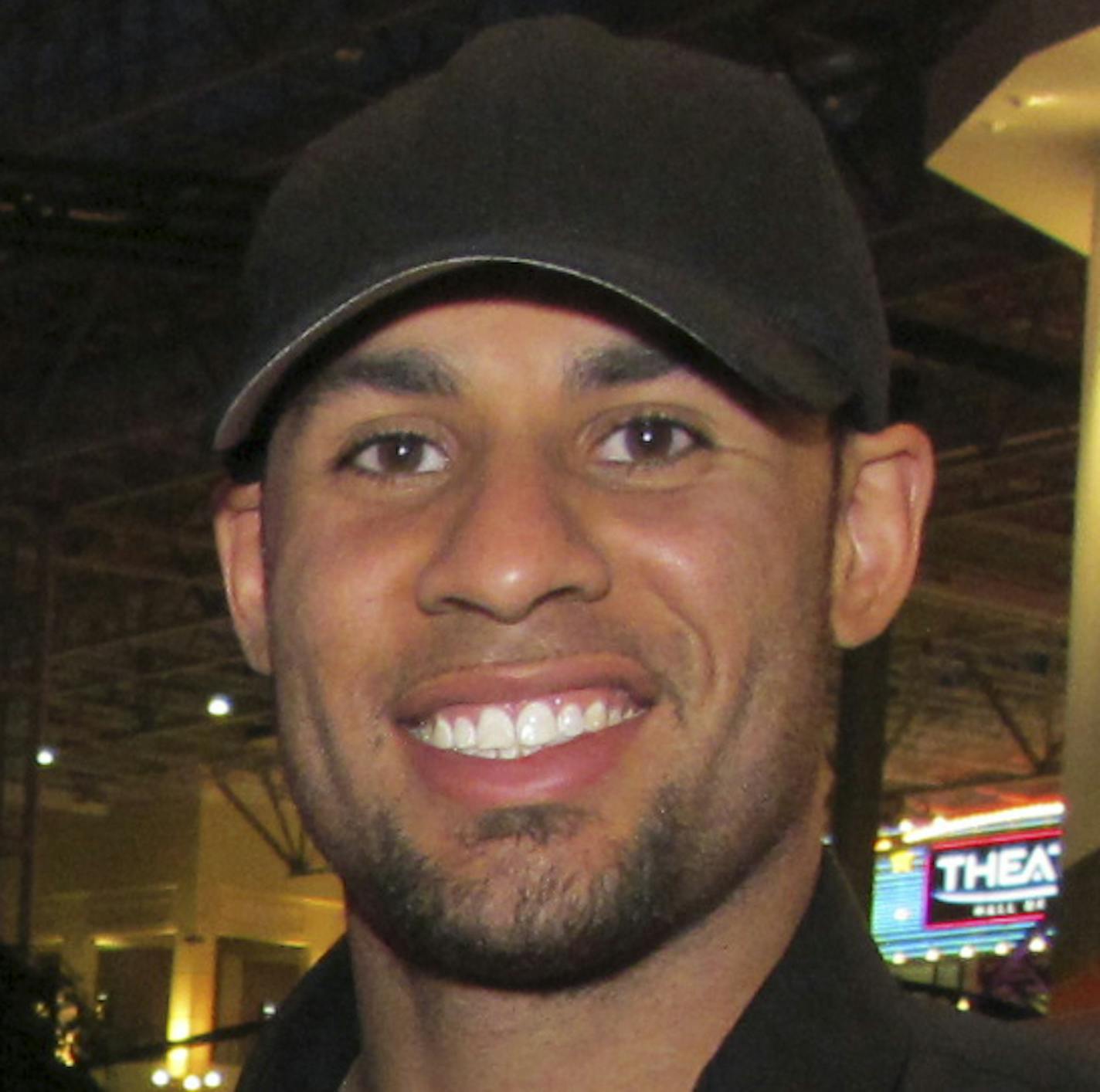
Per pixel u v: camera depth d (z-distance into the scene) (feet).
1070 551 72.02
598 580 5.07
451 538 5.13
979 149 26.30
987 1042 5.22
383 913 5.18
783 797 5.19
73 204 40.01
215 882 99.09
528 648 5.08
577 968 5.06
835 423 5.47
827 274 5.19
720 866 5.10
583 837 5.03
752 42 43.57
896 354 42.57
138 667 86.17
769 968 5.21
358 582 5.23
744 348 5.00
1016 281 51.57
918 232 48.60
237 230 40.40
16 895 71.05
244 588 6.16
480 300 5.16
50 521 69.82
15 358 60.39
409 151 5.11
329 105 47.65
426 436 5.28
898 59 42.19
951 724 93.15
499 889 5.02
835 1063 5.08
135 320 58.08
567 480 5.16
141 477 67.15
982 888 87.71
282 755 5.47
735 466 5.18
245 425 5.50
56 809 101.55
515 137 5.04
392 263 5.03
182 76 46.19
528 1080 5.18
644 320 5.13
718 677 5.11
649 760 5.08
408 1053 5.37
